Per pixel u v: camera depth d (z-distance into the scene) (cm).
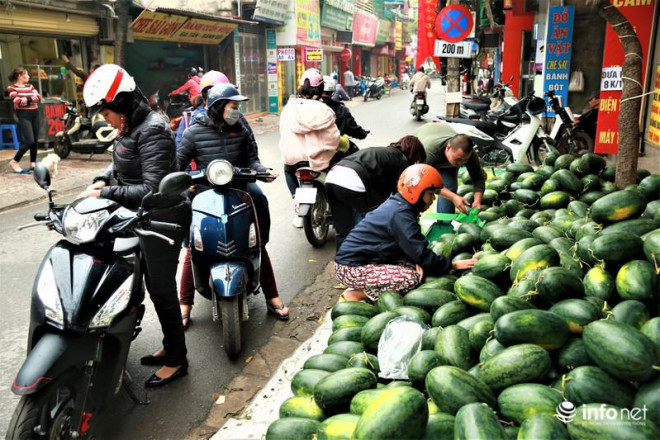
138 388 397
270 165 1273
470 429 219
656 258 305
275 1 2425
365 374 284
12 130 1412
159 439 348
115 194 357
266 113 2678
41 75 1477
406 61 6012
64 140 1345
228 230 434
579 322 279
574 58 1222
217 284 418
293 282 605
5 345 466
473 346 298
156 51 1919
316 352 414
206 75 565
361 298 441
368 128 1952
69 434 294
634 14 936
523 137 1036
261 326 501
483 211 561
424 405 228
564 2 1212
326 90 699
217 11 2281
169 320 398
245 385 406
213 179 426
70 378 297
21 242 734
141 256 362
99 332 299
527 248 380
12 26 1306
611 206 386
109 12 1548
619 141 556
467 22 1136
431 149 580
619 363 235
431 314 366
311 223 688
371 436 222
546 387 246
